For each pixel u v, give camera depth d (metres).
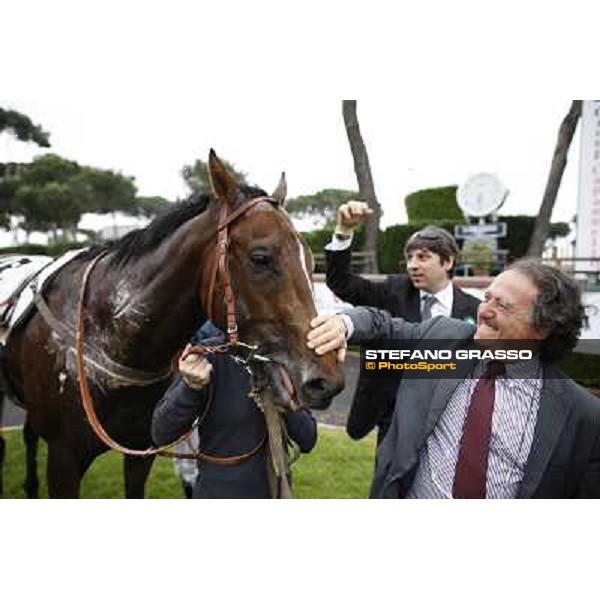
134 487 2.13
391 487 1.49
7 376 2.36
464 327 1.46
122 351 1.83
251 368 1.54
